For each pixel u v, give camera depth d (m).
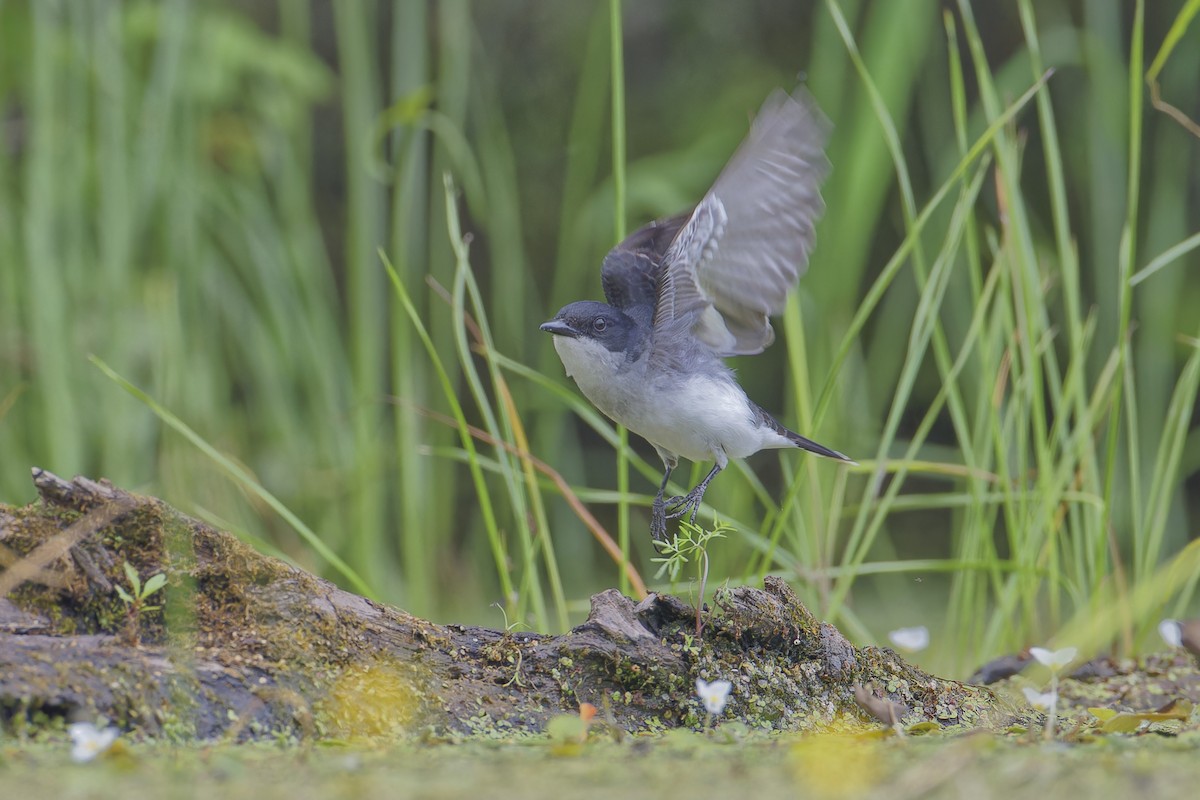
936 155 13.56
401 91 11.54
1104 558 8.41
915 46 11.98
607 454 16.70
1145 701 7.51
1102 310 12.40
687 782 4.57
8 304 11.60
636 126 16.19
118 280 11.15
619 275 7.64
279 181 14.09
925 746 5.34
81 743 4.77
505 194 12.62
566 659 6.11
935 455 16.08
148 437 11.39
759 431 7.55
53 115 11.91
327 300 15.25
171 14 11.38
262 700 5.54
